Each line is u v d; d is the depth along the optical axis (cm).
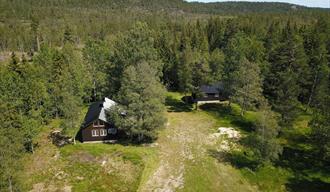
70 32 17650
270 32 12262
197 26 16188
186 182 5175
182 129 7225
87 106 8525
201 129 7244
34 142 6394
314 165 5756
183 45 12800
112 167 5444
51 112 7469
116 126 6275
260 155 5450
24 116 6131
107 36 18025
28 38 18275
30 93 6731
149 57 8231
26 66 8012
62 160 5684
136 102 6134
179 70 9844
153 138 6656
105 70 9125
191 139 6712
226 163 5778
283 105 6525
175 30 18238
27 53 17162
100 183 5056
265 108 5853
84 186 4984
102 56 9375
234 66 8806
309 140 6656
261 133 5503
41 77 7825
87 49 10088
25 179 4784
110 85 8469
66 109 6159
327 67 8144
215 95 9131
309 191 5012
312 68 8675
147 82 6244
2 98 6203
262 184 5209
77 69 8312
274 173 5503
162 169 5550
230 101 8388
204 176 5344
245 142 6106
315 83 8188
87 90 8606
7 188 3938
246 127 7350
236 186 5128
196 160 5841
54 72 8288
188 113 8319
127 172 5322
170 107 8856
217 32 14288
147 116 6162
